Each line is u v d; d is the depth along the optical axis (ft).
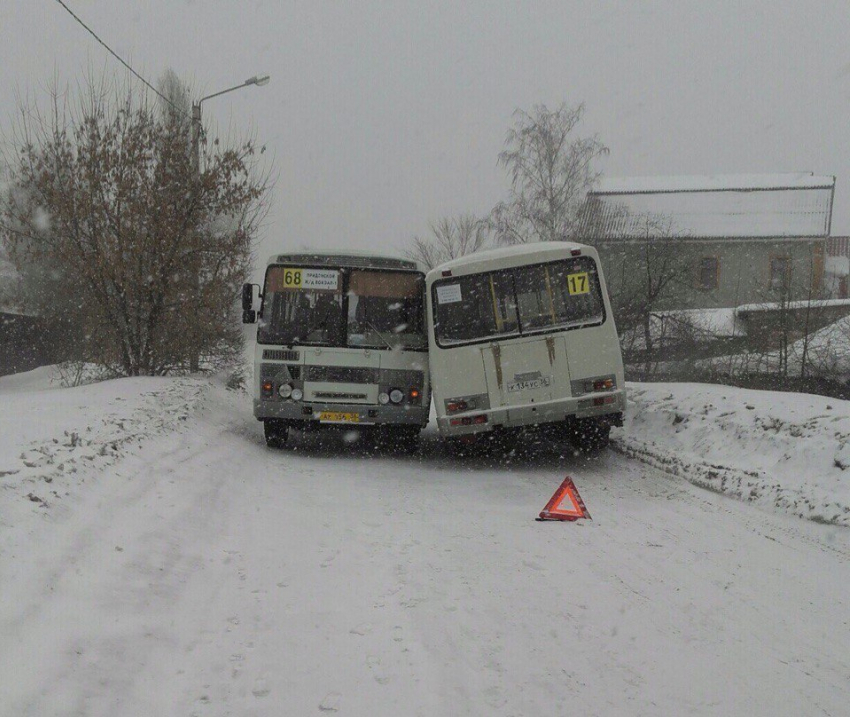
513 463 43.04
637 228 112.98
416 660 15.06
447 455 46.98
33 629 13.96
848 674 14.84
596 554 23.12
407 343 43.88
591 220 114.32
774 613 18.06
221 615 17.08
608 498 31.83
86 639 14.20
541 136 130.52
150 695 13.12
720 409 40.16
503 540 24.79
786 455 31.48
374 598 18.61
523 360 40.09
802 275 117.39
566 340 40.01
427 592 19.16
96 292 63.87
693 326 93.50
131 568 18.25
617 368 39.96
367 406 43.37
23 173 62.03
